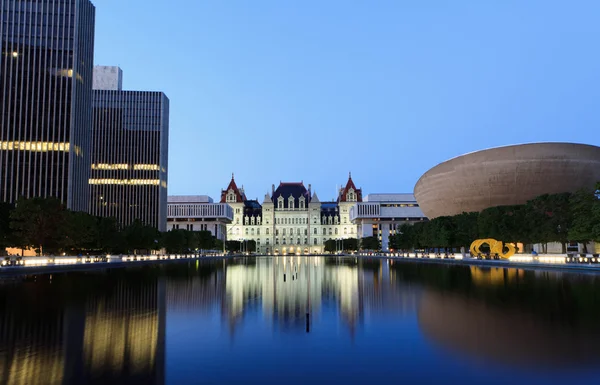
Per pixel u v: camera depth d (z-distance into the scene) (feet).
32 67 365.40
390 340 64.13
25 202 237.45
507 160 347.15
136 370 50.37
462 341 62.80
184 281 157.99
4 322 76.54
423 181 447.01
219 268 254.88
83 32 387.75
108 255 326.03
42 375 48.29
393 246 608.19
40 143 359.46
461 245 361.30
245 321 78.95
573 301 97.50
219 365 52.60
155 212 589.32
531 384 45.32
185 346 61.31
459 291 120.26
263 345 61.87
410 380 47.01
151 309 91.50
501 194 362.74
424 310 89.10
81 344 61.72
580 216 218.59
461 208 399.24
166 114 627.87
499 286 131.03
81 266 228.63
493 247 285.84
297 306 96.37
